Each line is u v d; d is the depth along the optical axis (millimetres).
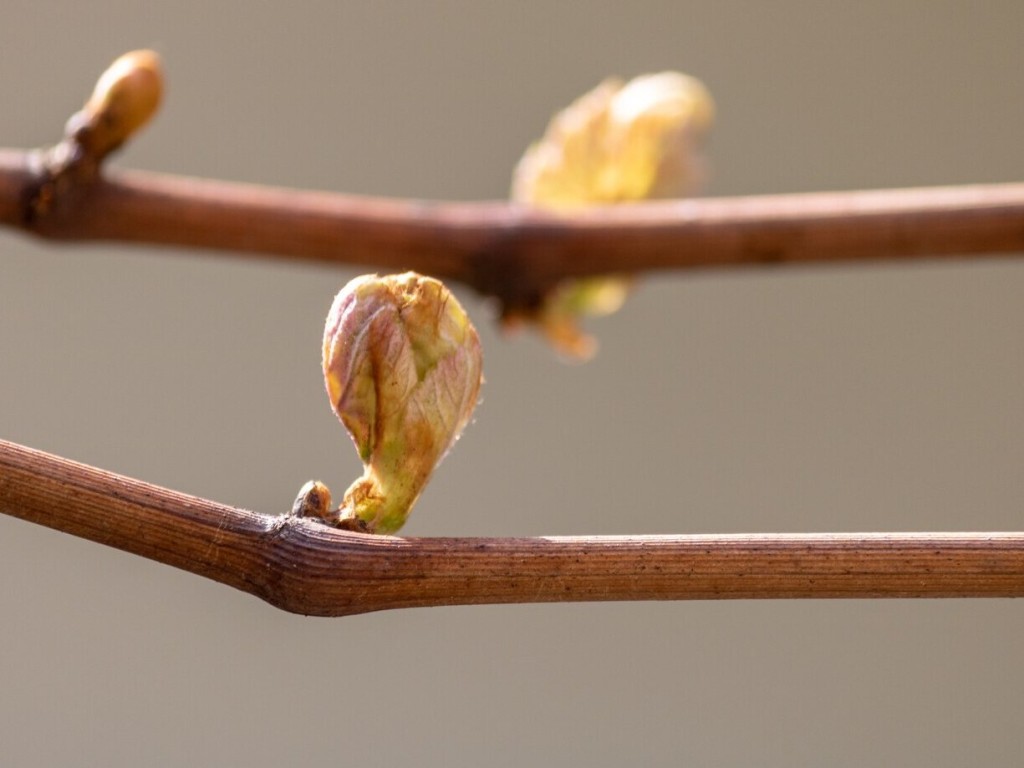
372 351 476
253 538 472
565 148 657
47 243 589
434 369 478
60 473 468
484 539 474
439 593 471
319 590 470
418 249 611
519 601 472
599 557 471
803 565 470
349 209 607
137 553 470
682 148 658
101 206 586
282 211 601
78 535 469
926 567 469
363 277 478
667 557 470
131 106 577
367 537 472
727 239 605
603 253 614
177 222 593
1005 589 469
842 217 602
